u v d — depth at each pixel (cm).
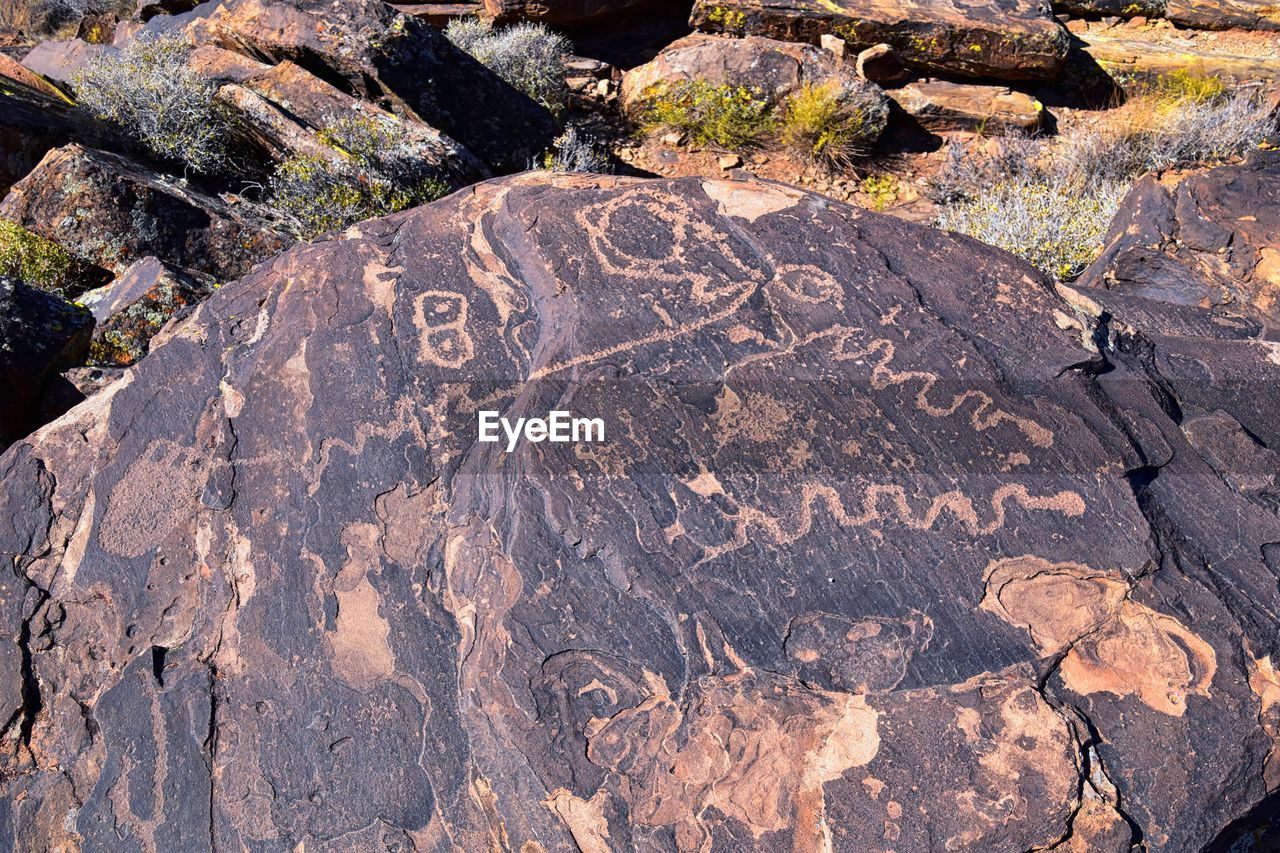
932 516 201
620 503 202
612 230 244
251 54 691
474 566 207
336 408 226
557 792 186
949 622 192
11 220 498
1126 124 692
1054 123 765
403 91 641
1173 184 370
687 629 193
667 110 756
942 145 752
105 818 200
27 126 578
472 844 189
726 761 185
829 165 731
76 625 216
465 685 197
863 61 766
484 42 802
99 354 410
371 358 232
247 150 638
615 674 192
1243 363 241
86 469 232
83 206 496
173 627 213
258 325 245
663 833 182
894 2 784
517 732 189
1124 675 188
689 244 241
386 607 207
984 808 177
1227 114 661
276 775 197
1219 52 834
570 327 228
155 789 200
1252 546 204
